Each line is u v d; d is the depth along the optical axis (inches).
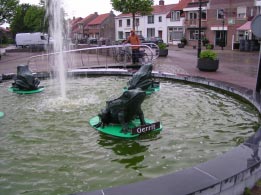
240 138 239.5
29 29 2610.7
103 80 526.9
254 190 149.2
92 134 246.2
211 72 598.9
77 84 482.6
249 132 253.6
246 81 486.6
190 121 281.0
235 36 1649.9
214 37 1785.2
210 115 300.5
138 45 641.0
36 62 859.4
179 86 458.0
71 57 956.6
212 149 217.2
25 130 261.0
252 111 313.3
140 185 130.5
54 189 166.1
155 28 2345.0
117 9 1514.5
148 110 315.9
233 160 153.6
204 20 1840.6
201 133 249.9
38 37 1866.4
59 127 265.6
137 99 234.2
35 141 235.8
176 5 2251.5
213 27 1766.7
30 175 182.2
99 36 2810.0
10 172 186.2
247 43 1307.8
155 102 350.3
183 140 233.8
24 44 1863.9
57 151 216.1
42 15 2098.9
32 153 213.5
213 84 421.4
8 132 256.8
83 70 589.6
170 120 283.3
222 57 987.3
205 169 143.9
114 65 672.4
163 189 127.3
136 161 198.2
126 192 125.6
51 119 289.0
